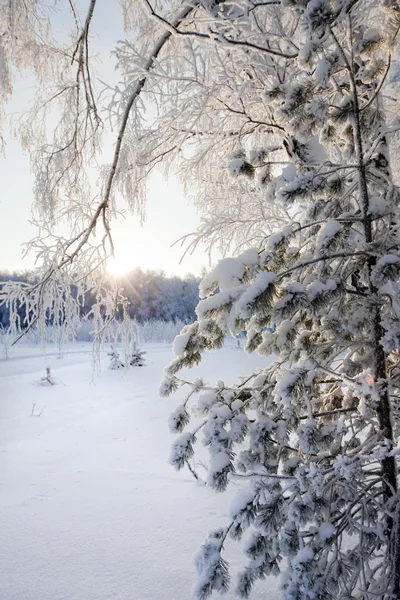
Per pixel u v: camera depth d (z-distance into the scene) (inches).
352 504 80.0
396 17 79.8
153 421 390.3
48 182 128.5
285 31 128.3
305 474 75.6
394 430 89.8
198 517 180.4
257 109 137.0
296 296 75.2
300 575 71.5
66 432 357.7
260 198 152.2
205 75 126.7
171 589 128.8
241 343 1258.6
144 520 179.8
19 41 123.7
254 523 78.3
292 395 78.5
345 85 97.1
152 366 838.5
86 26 102.8
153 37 136.9
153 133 139.7
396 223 85.0
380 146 92.0
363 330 89.4
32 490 219.6
